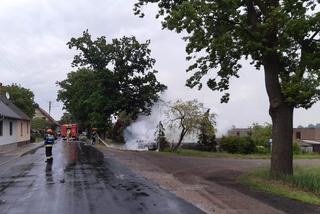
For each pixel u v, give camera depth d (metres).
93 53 53.44
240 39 18.36
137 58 54.84
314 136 81.56
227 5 17.39
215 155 33.16
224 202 12.24
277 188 15.33
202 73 21.20
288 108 18.62
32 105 76.88
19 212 10.60
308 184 15.32
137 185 15.14
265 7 18.69
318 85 16.62
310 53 17.34
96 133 53.69
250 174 19.50
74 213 10.44
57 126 107.31
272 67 18.78
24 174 18.33
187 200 12.34
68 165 22.25
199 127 39.50
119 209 10.91
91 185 15.02
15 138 40.56
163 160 26.97
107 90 54.53
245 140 40.12
